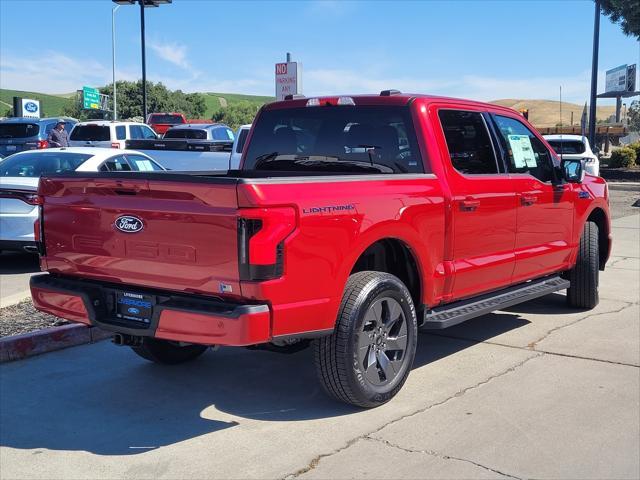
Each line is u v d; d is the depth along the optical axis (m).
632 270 10.35
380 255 5.32
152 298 4.55
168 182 4.29
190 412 4.96
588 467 4.09
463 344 6.58
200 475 4.01
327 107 5.96
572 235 7.21
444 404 5.05
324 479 3.94
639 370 5.80
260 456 4.24
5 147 21.00
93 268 4.79
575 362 6.01
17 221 9.33
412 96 5.61
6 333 6.59
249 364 6.05
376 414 4.87
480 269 5.79
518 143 6.46
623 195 23.25
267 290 4.11
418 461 4.15
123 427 4.71
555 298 8.47
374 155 5.70
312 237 4.32
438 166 5.43
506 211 6.06
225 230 4.13
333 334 4.62
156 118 35.56
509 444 4.38
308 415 4.88
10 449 4.38
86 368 5.93
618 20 30.33
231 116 93.75
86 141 21.31
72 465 4.16
